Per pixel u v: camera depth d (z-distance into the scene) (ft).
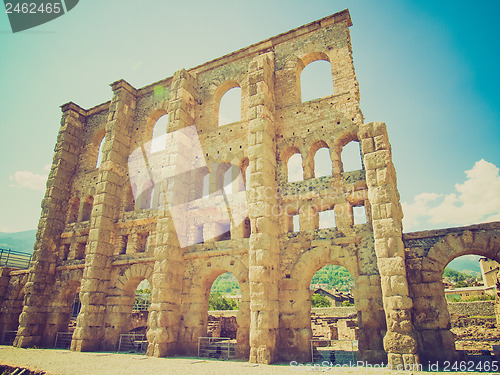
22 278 95.30
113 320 74.74
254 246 58.34
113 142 87.15
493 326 98.12
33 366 47.91
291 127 69.77
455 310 128.67
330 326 100.32
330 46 72.08
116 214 84.43
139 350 71.46
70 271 86.48
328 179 62.80
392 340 45.75
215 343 66.39
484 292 172.86
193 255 69.36
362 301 53.06
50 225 91.20
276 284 59.47
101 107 103.76
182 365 50.42
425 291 49.78
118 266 79.20
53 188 94.02
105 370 45.50
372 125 56.75
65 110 104.53
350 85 67.10
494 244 47.70
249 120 67.15
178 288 68.39
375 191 53.01
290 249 61.93
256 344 53.01
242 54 82.58
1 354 64.18
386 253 49.39
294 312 57.72
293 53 75.97
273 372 43.60
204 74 87.40
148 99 94.43
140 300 119.44
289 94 73.00
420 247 52.29
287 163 69.77
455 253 49.80
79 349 69.82
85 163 99.60
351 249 57.11
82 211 92.79
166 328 63.26
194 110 84.17
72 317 108.88
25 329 80.64
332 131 65.51
